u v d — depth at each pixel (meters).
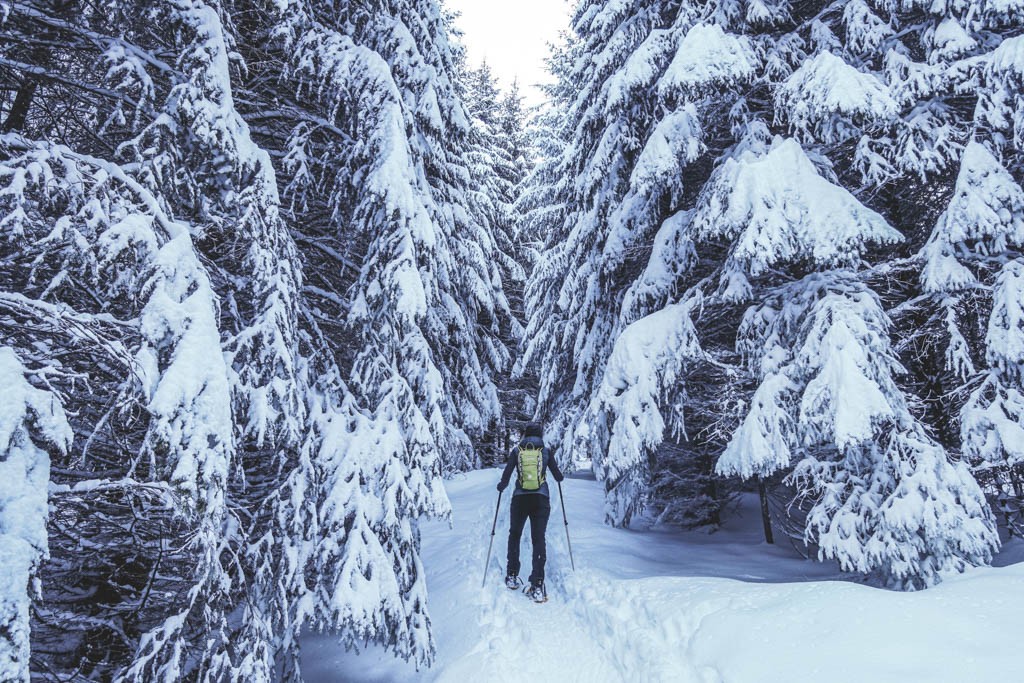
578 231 9.52
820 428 3.96
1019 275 3.80
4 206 2.22
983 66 4.26
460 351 10.78
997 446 3.71
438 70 7.68
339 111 4.37
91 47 3.15
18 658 1.46
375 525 3.54
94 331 2.18
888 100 4.21
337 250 5.00
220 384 2.45
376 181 3.92
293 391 3.25
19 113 3.33
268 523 3.49
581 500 8.51
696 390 6.33
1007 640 2.27
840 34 5.80
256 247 3.22
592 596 4.58
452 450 10.77
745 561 5.23
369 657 4.21
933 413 4.67
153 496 2.37
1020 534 4.35
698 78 4.93
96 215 2.34
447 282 8.35
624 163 7.43
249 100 4.39
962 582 2.96
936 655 2.29
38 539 1.62
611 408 5.45
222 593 2.72
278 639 3.23
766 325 4.93
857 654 2.45
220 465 2.39
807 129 5.16
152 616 3.06
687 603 3.62
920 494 3.58
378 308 4.04
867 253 5.09
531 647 3.94
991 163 4.00
